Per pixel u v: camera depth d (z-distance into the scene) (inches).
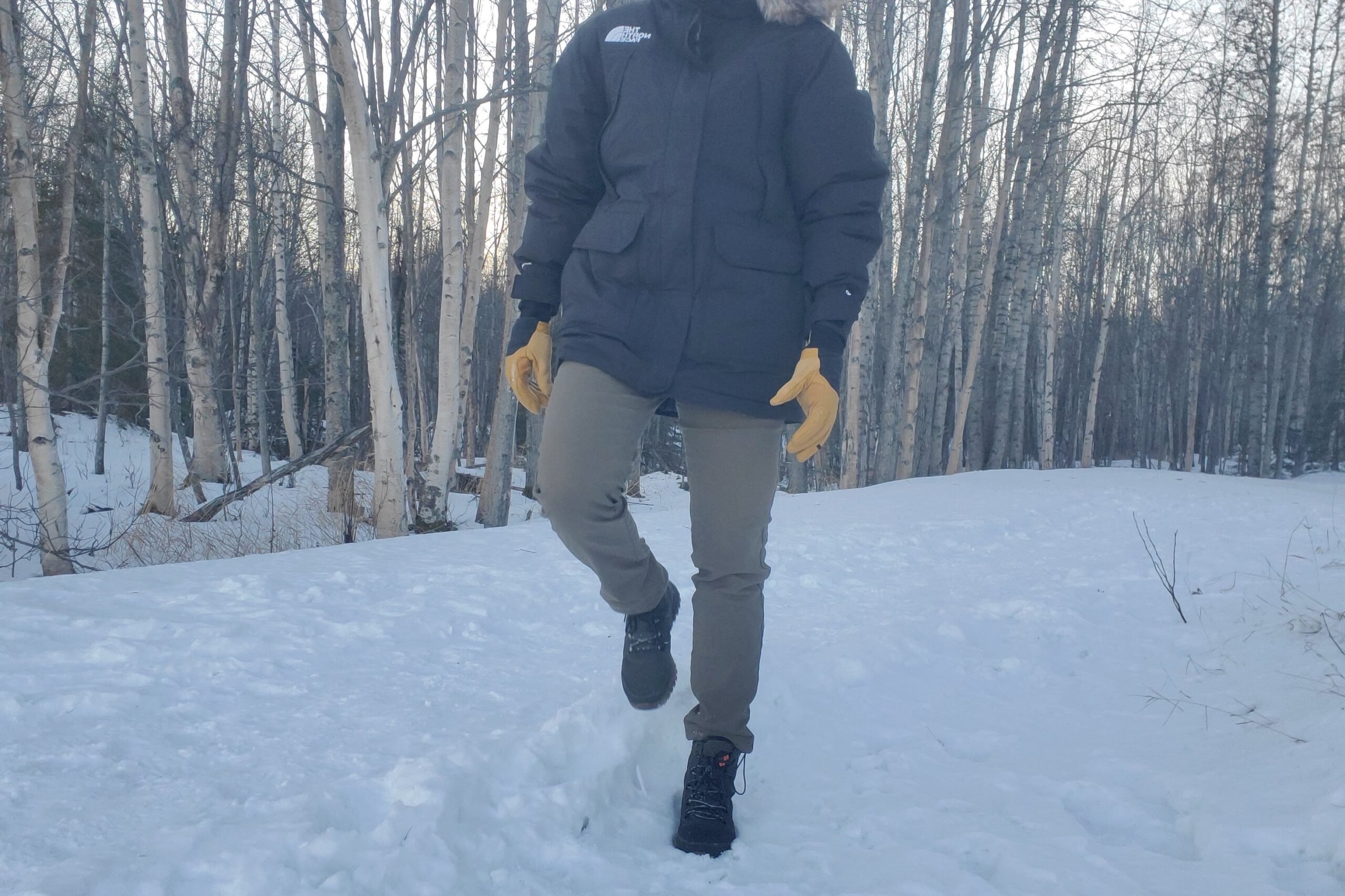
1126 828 75.4
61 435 730.2
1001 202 699.4
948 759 91.4
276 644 113.5
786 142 68.8
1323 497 386.3
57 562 302.7
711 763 71.4
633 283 67.5
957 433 702.5
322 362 1015.6
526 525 272.1
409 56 409.1
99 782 68.6
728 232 66.9
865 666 117.7
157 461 450.9
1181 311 1250.0
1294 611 142.4
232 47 491.8
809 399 65.5
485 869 60.5
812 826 74.2
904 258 647.8
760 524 71.5
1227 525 285.1
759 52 67.6
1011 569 205.6
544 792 68.7
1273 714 96.9
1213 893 60.4
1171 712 105.1
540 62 420.8
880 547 234.7
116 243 623.5
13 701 84.0
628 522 70.9
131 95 447.2
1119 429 1811.0
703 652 71.7
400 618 132.0
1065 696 115.3
